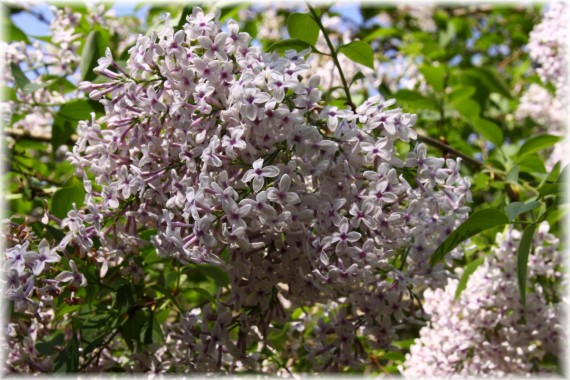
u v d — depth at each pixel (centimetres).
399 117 46
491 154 77
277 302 51
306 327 61
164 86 48
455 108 74
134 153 49
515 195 61
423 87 80
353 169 46
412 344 63
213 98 47
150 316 53
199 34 47
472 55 104
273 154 46
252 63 47
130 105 48
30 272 47
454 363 57
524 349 57
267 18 106
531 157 64
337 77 76
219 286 54
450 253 50
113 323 52
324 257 45
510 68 101
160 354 54
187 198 45
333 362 53
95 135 50
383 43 100
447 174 48
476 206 65
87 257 51
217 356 51
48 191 64
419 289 59
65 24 66
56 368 50
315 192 46
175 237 45
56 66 65
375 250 46
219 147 46
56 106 66
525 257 49
